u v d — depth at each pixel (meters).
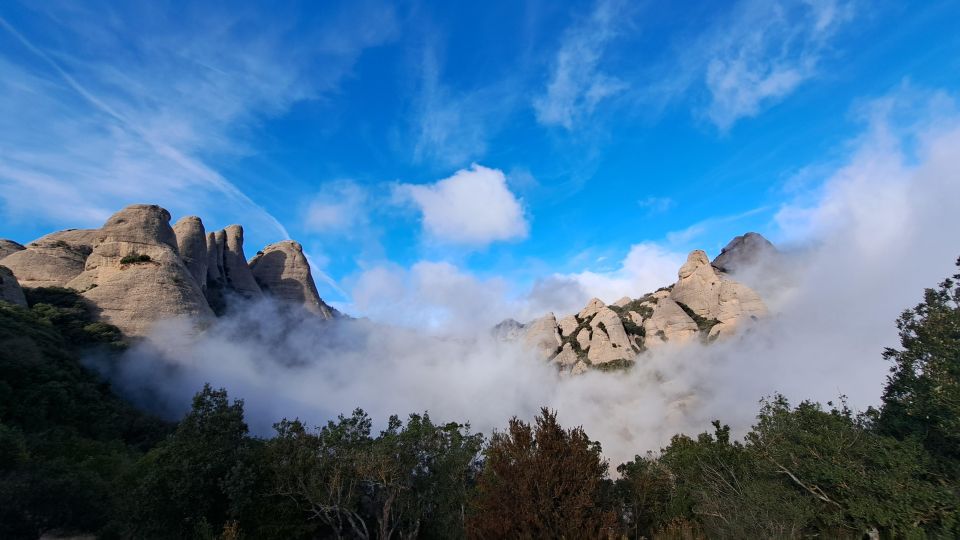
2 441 22.94
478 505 12.46
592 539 10.57
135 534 21.70
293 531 22.83
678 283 120.81
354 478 23.73
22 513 20.44
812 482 18.00
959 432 15.81
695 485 21.80
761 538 14.57
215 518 22.70
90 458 28.70
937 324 17.66
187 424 23.83
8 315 45.69
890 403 19.83
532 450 12.31
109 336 57.47
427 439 26.31
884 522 15.09
